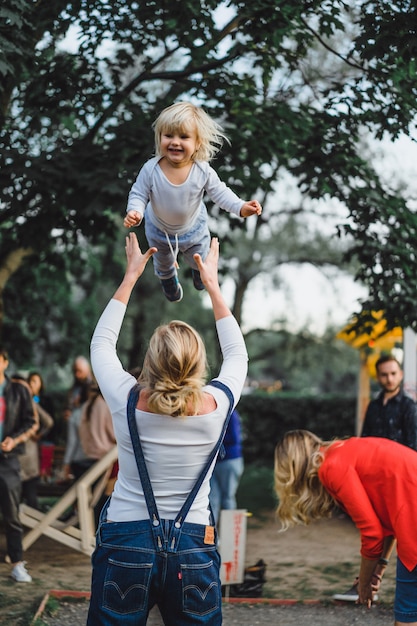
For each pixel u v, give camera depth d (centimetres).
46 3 765
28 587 653
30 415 693
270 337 3334
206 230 401
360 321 904
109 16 797
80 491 758
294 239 1862
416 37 634
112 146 862
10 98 868
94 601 281
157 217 378
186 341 291
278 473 408
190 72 875
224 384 302
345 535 945
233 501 737
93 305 1902
